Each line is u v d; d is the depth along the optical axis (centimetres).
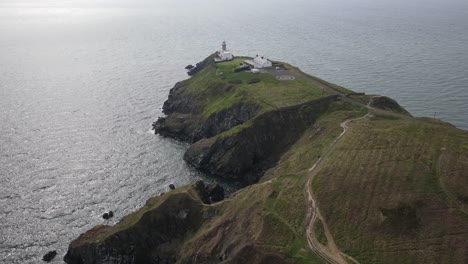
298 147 11431
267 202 8325
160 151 13188
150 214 8825
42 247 8744
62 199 10356
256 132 12281
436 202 7400
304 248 7006
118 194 10650
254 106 13312
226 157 11906
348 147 9831
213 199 10288
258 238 7431
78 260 8438
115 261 8300
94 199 10400
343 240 7031
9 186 10838
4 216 9638
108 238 8362
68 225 9412
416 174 8200
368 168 8650
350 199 7850
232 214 8488
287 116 12725
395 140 9706
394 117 11994
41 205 10088
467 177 7925
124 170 11881
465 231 6744
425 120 11944
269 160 11962
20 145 13212
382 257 6562
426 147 9194
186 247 8331
